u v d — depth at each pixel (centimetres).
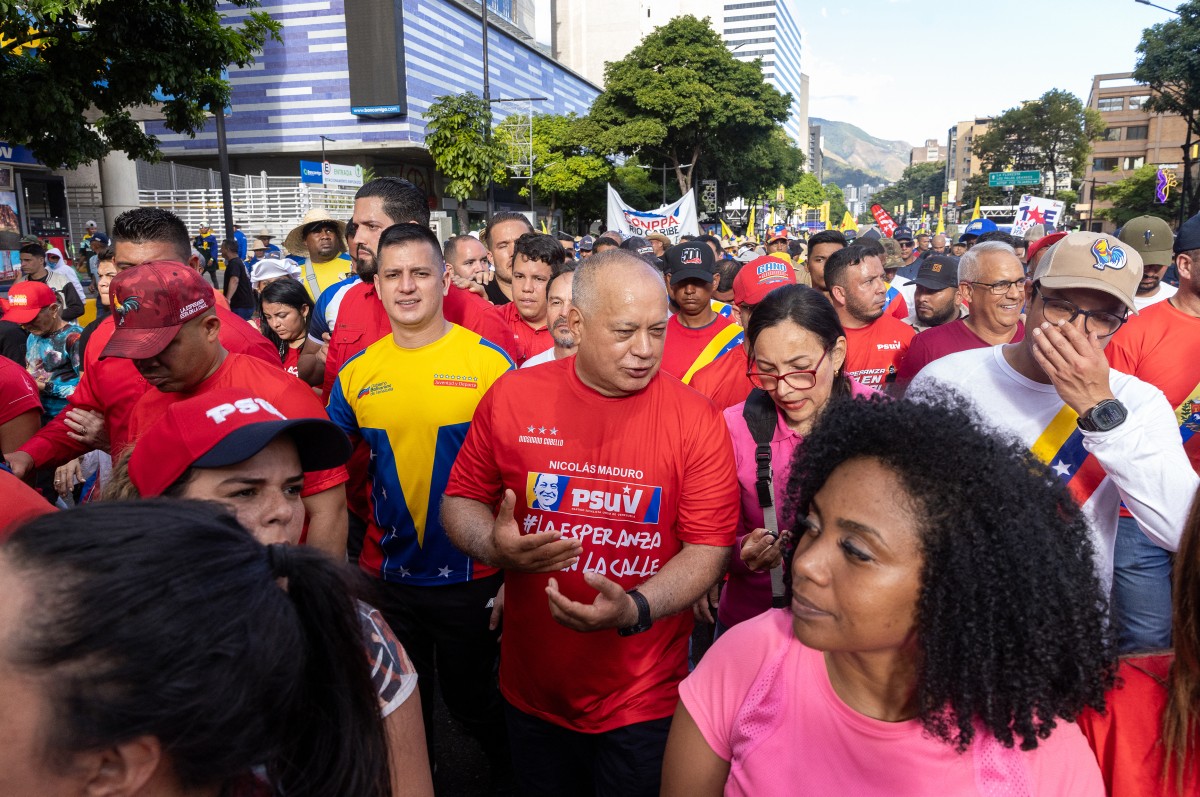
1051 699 114
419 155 5297
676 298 413
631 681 236
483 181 3222
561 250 510
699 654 425
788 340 268
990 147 7588
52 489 482
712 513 236
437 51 5444
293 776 109
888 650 121
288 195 2856
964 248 1212
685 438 234
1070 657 114
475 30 5962
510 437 245
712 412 241
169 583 88
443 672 329
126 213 332
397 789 145
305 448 182
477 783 341
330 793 111
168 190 2897
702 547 237
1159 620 320
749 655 142
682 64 4453
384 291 302
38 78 929
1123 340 352
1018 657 111
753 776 136
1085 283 236
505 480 249
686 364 410
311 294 568
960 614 110
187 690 86
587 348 230
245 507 168
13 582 86
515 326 528
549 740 251
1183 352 341
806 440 132
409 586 314
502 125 4606
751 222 2862
